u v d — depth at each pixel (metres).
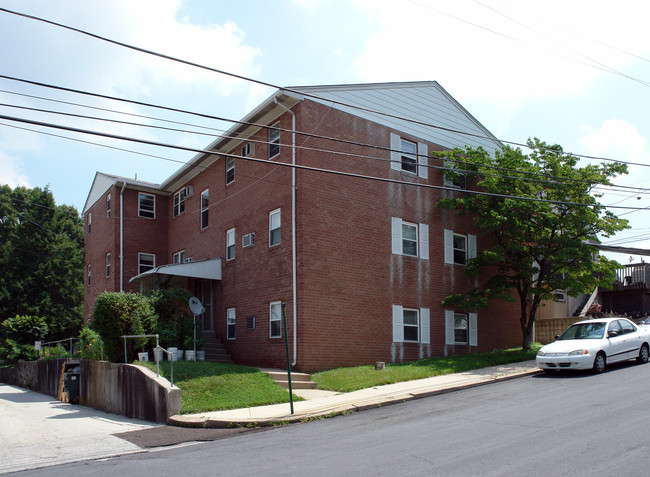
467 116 23.84
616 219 19.38
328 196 18.38
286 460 8.04
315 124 18.45
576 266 19.97
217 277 22.09
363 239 19.05
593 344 15.20
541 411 10.55
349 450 8.45
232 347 20.80
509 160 20.06
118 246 27.52
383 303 19.20
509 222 19.97
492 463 7.24
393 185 20.31
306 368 16.89
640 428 8.67
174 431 11.21
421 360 19.48
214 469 7.73
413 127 21.48
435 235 21.44
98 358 18.28
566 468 6.86
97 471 8.04
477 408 11.44
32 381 25.91
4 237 41.97
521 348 23.00
